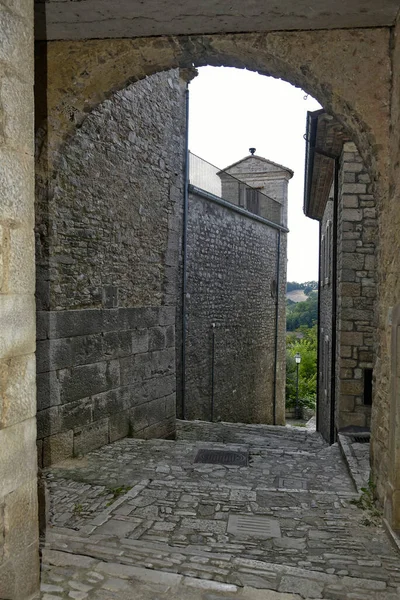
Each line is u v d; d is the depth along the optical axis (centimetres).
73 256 531
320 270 1145
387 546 318
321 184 900
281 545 318
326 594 250
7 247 193
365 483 436
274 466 526
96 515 365
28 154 206
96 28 393
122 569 260
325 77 380
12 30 195
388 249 359
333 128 612
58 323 511
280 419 1620
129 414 645
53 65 425
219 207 1104
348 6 342
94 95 435
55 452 511
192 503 390
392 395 334
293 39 384
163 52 411
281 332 1622
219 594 240
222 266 1127
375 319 408
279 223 1569
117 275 614
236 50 401
